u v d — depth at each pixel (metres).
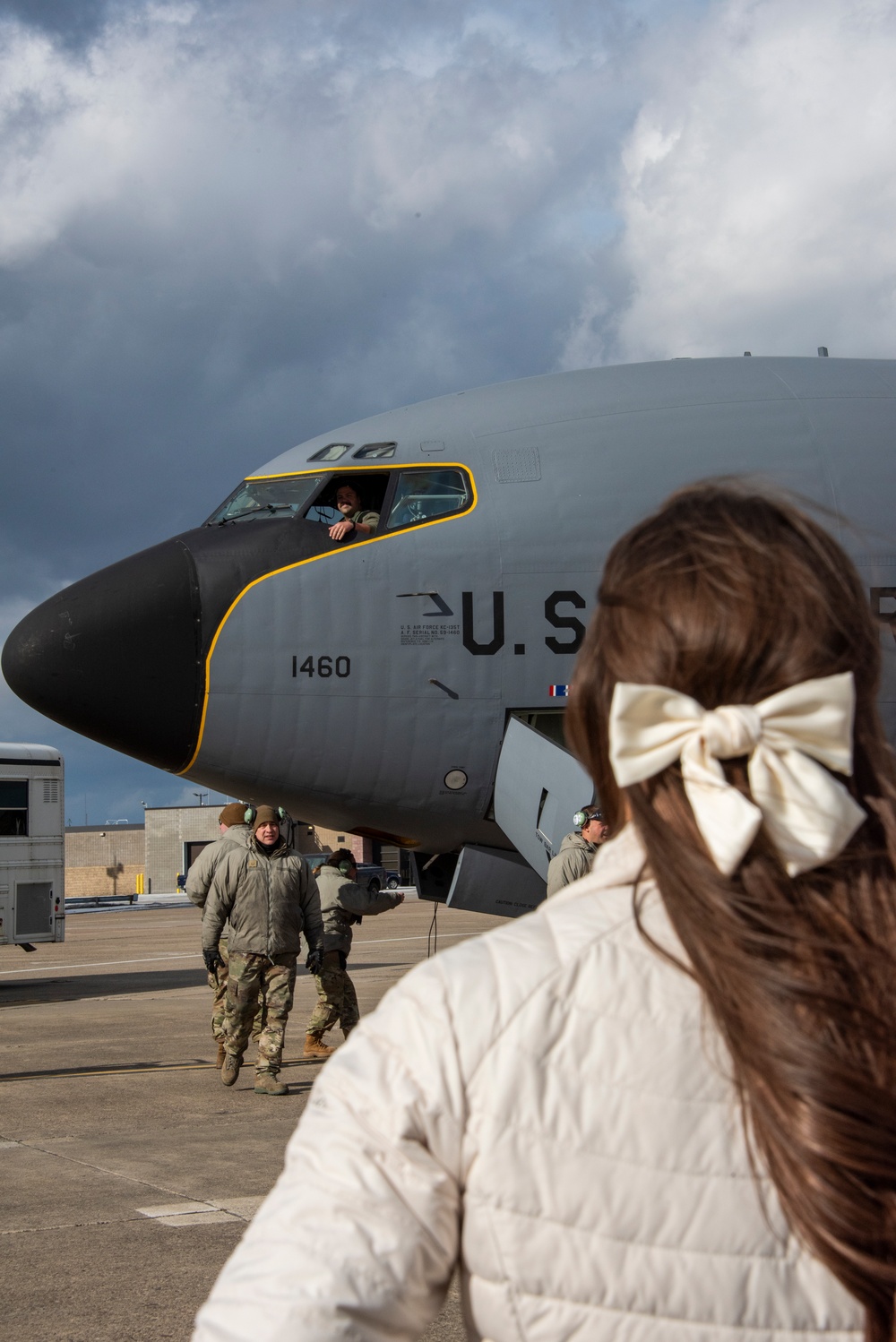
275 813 8.16
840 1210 0.91
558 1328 0.95
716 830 0.97
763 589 1.03
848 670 1.04
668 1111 0.96
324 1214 0.98
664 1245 0.94
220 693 8.28
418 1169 0.98
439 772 8.52
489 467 8.70
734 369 9.34
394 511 8.66
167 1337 3.84
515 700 8.47
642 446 8.78
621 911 1.04
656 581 1.07
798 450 8.73
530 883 8.97
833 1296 0.94
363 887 9.46
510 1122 0.97
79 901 58.56
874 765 1.08
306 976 16.06
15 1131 7.04
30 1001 14.96
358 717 8.38
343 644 8.38
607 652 1.09
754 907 0.98
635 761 1.01
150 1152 6.41
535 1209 0.96
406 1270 0.97
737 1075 0.94
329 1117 1.02
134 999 14.78
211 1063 9.45
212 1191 5.60
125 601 8.33
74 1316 4.04
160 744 8.37
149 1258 4.63
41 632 8.36
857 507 8.56
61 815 16.47
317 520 8.76
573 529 8.59
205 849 8.54
